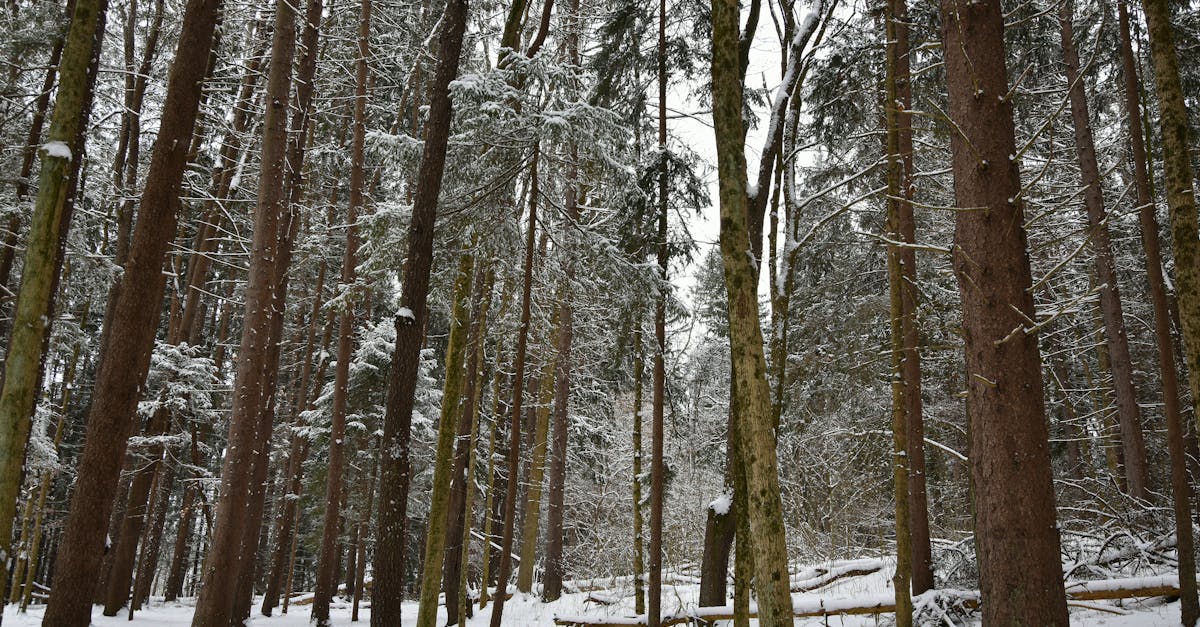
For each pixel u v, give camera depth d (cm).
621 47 1207
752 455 382
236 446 1105
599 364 1941
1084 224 1399
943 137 1135
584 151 952
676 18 1183
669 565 1708
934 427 1426
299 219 1750
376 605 755
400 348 804
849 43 1105
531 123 902
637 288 1067
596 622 1205
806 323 1455
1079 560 1033
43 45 1199
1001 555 447
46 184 416
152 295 768
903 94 984
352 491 2027
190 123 800
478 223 927
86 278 1503
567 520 2336
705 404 2442
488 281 1305
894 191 861
